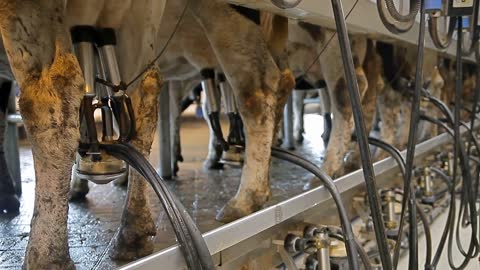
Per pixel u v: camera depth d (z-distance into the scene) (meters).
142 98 1.35
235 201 1.73
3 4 1.05
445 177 2.82
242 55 1.73
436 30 1.78
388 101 3.27
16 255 1.46
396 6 1.58
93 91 1.30
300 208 1.71
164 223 1.68
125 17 1.36
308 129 6.29
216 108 2.11
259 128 1.73
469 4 1.62
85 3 1.28
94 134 1.27
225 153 2.03
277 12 1.72
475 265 2.50
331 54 2.36
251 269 1.52
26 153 4.11
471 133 2.20
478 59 2.01
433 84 3.97
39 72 1.09
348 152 2.64
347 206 2.11
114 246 1.38
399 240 1.62
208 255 1.15
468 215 2.60
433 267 2.12
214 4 1.70
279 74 1.78
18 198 2.19
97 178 1.28
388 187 2.44
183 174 2.95
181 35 2.08
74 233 1.67
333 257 1.68
